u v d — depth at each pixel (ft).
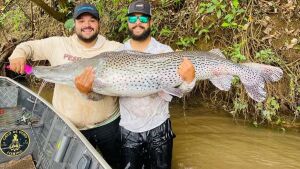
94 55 6.65
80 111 6.60
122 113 6.50
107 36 11.55
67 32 12.76
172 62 5.92
